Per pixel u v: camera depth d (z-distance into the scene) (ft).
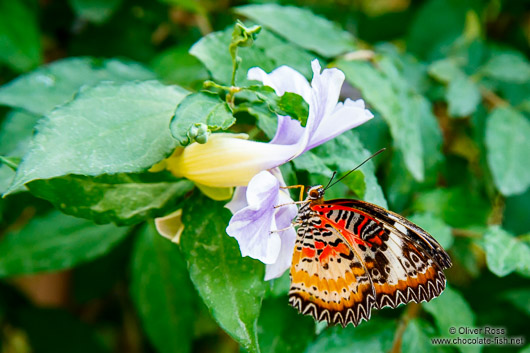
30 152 1.24
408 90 1.56
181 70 1.56
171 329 1.55
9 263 1.49
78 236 1.51
